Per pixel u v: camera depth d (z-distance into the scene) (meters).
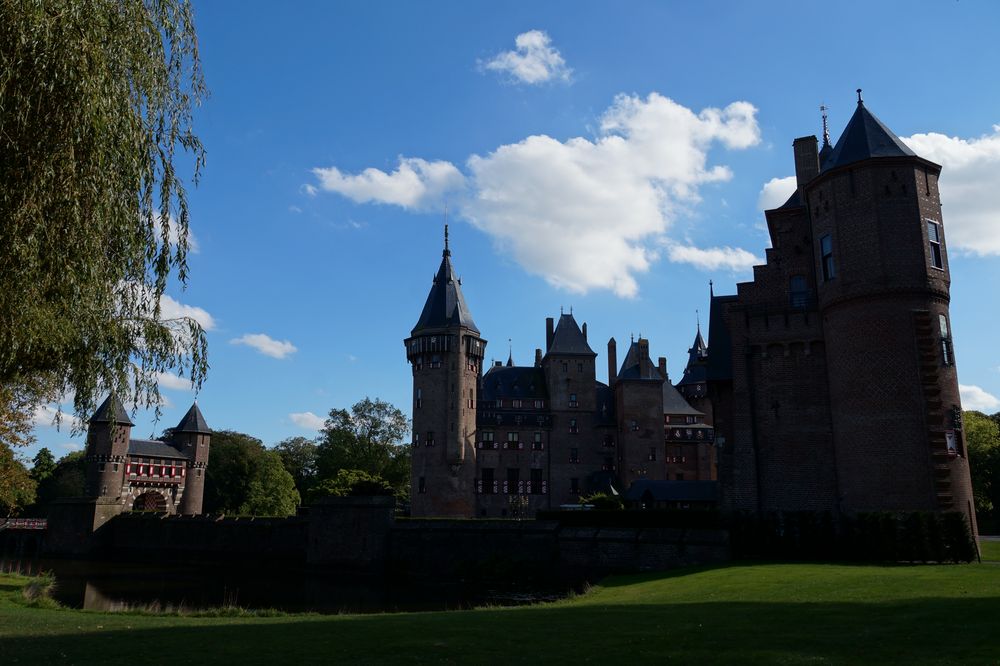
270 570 53.00
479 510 83.19
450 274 82.81
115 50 13.70
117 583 44.84
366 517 47.81
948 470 28.94
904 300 30.44
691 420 90.25
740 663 10.29
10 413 32.84
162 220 15.55
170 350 16.28
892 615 14.27
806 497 32.97
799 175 38.69
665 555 37.28
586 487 85.25
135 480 89.75
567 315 90.94
